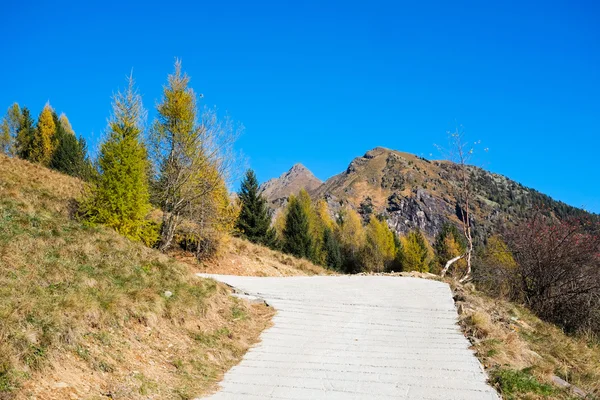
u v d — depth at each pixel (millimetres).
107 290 8273
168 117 19641
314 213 55156
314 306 11898
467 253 21797
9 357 5168
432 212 154375
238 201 29359
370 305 12164
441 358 8102
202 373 7215
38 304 6496
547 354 9703
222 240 21875
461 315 11094
